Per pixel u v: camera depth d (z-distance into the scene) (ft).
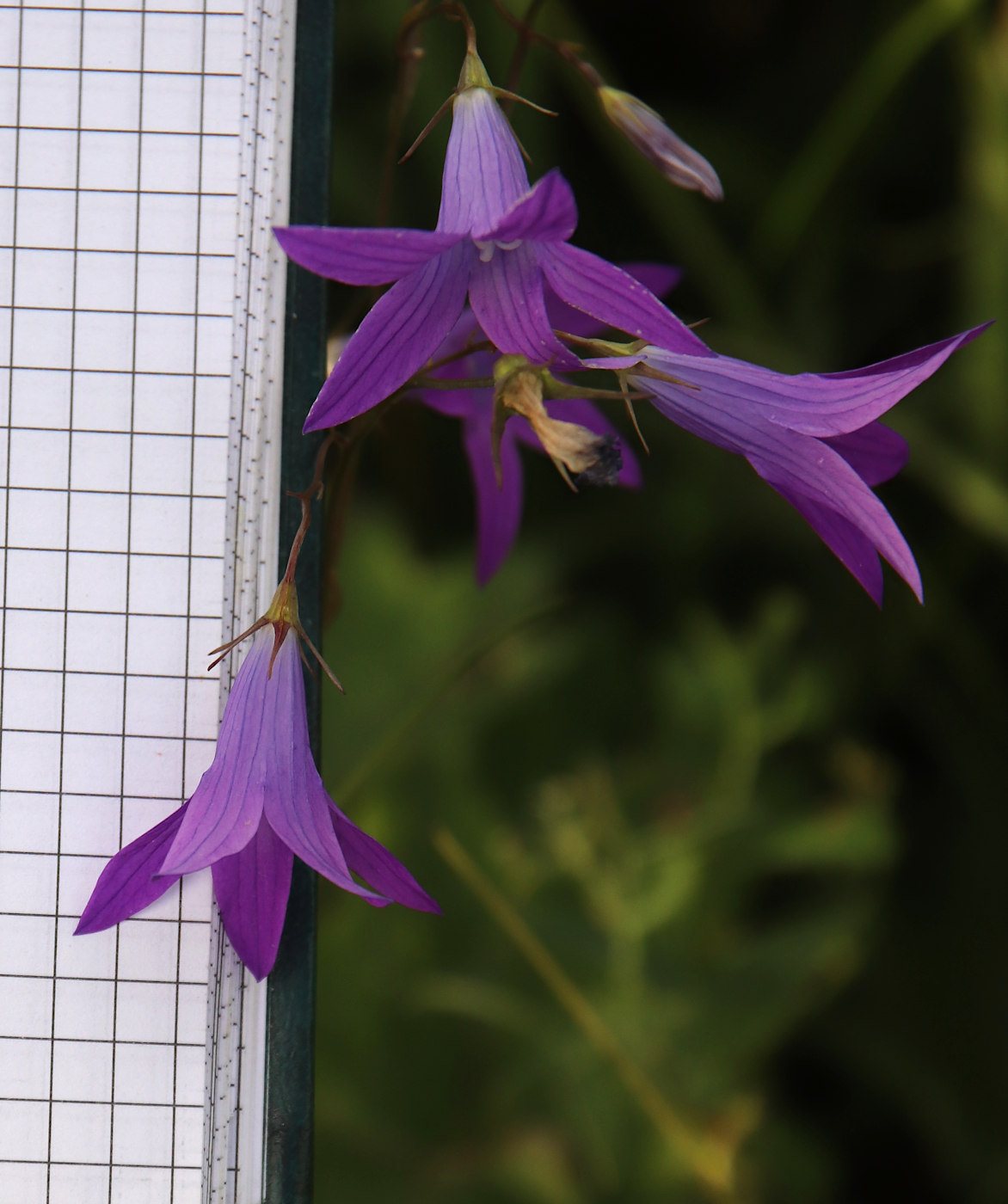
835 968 1.89
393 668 2.05
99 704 1.63
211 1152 1.62
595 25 2.55
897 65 2.15
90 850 1.63
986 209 2.22
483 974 1.86
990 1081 1.93
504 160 1.60
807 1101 2.03
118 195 1.63
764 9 2.50
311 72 1.64
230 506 1.63
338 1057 1.87
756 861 1.90
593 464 1.58
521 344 1.59
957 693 2.22
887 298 2.45
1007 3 2.19
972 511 2.12
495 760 2.17
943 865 2.14
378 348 1.58
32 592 1.63
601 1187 1.86
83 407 1.63
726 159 2.44
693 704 1.97
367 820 1.87
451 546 2.40
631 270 1.68
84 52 1.63
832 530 1.63
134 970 1.63
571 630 2.25
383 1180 1.86
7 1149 1.62
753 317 2.29
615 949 1.85
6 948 1.63
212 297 1.63
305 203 1.64
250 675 1.60
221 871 1.62
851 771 1.94
